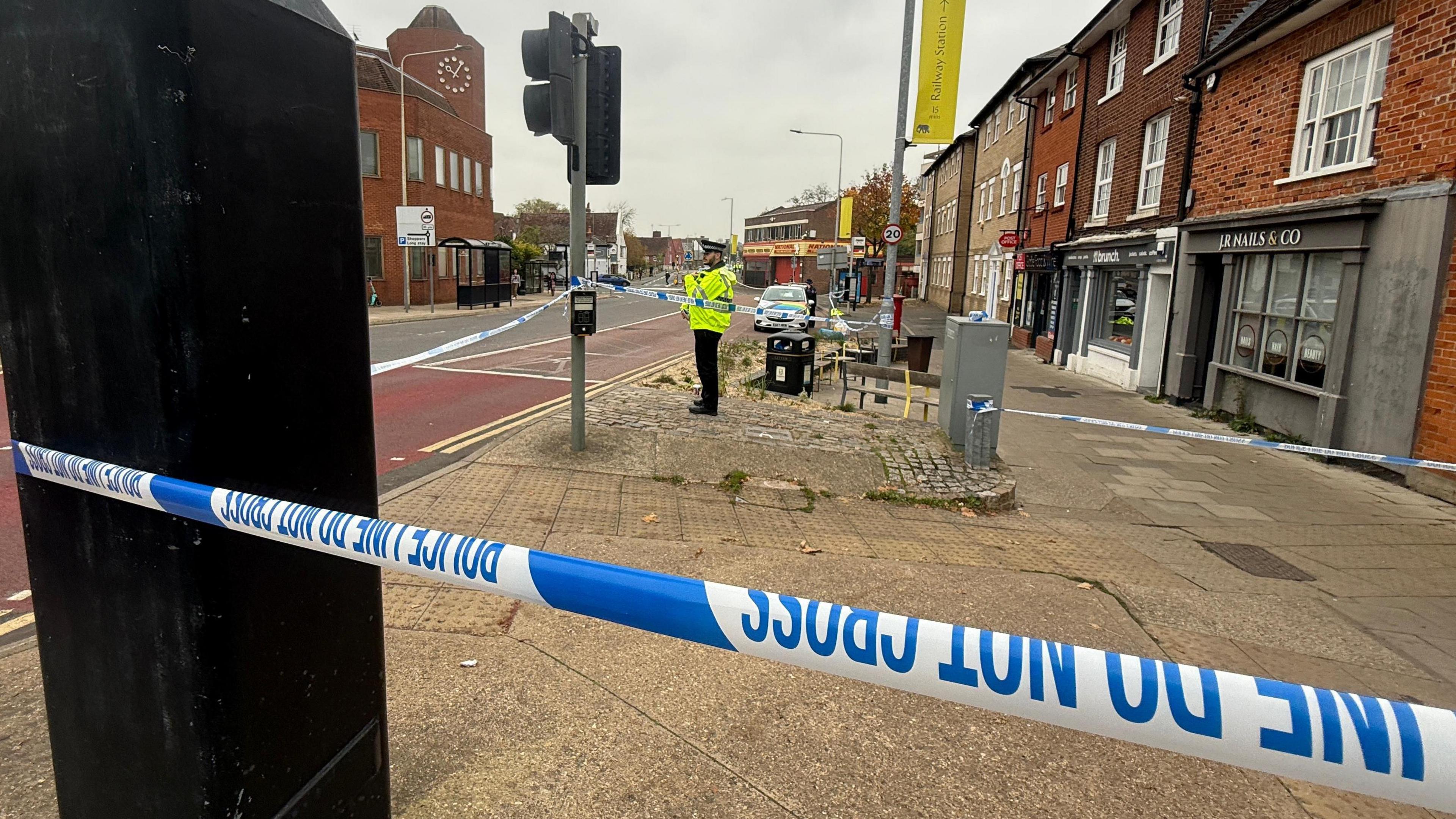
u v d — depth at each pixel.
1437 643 4.04
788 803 2.37
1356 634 4.09
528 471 5.75
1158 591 4.50
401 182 29.75
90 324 1.33
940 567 4.56
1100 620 3.97
